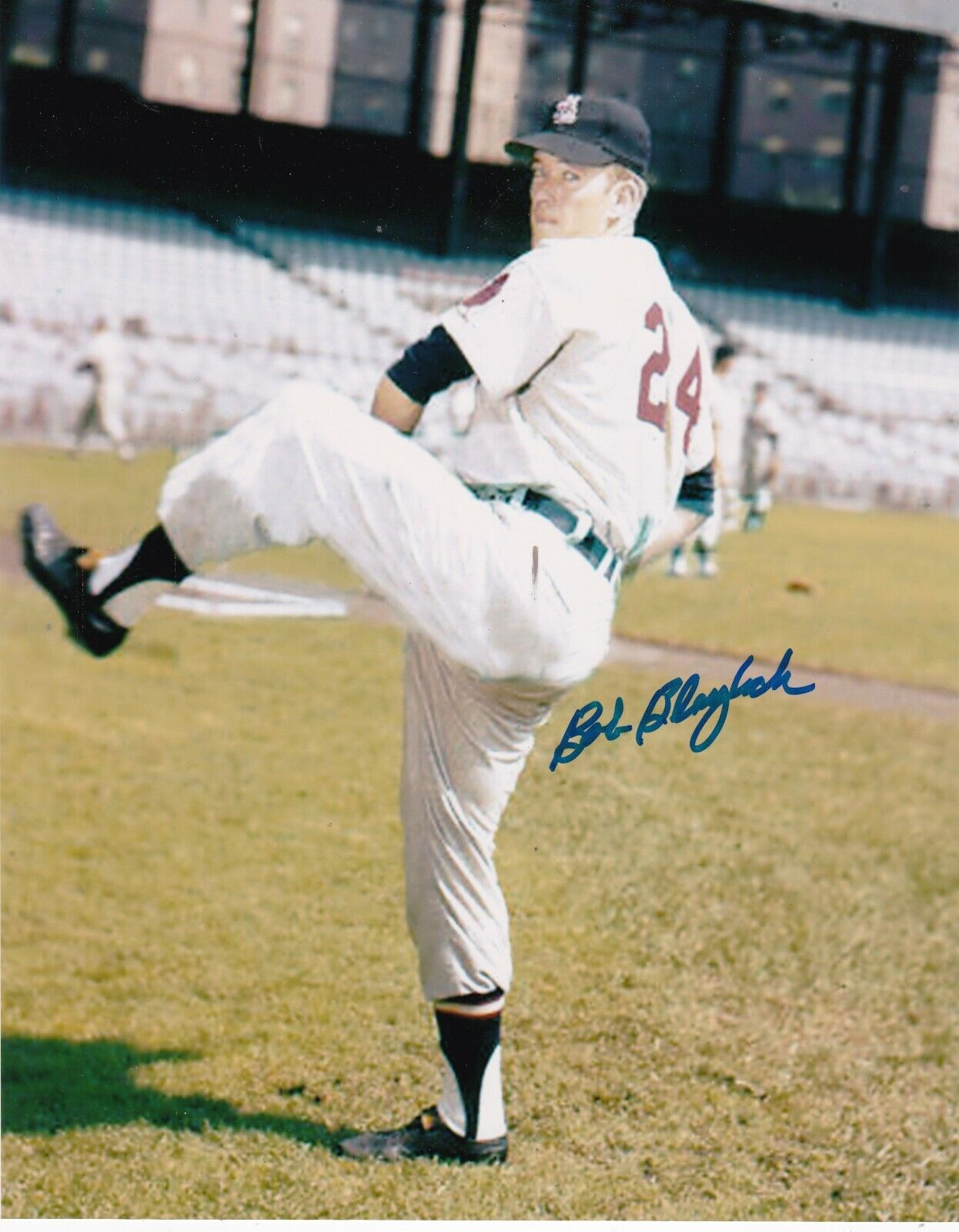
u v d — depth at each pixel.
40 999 3.96
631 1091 3.60
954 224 28.22
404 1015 3.96
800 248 26.41
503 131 24.19
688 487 3.29
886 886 5.13
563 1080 3.63
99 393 16.77
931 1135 3.47
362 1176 3.14
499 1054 3.22
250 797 5.63
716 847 5.37
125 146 21.72
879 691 8.34
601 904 4.74
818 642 9.62
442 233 22.72
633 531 2.98
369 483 2.74
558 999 4.07
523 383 2.86
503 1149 3.24
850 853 5.44
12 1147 3.21
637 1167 3.25
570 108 2.96
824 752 6.83
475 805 3.03
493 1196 3.08
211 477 2.75
